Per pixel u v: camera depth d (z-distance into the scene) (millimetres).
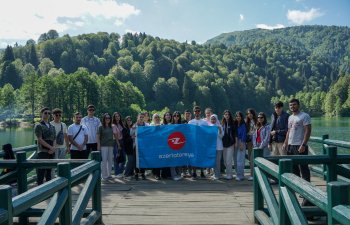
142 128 9461
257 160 5207
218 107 128250
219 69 164750
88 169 4773
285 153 7215
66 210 3836
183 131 9477
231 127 9266
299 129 6531
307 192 3037
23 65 139625
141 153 9391
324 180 8961
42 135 7609
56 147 8492
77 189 8352
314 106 146125
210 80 134625
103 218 5965
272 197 4574
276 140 8047
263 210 5449
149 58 149375
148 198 7375
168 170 9750
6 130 71812
